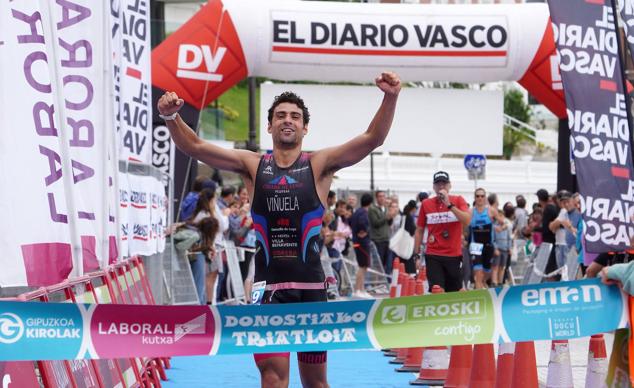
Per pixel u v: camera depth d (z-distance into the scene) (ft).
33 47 20.02
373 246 73.41
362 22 54.49
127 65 37.32
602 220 30.58
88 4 24.98
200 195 48.88
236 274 56.44
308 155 19.20
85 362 19.58
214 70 53.21
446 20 55.06
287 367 18.75
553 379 25.36
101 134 25.49
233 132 175.32
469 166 88.48
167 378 33.12
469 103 60.39
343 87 58.95
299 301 18.88
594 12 31.22
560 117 59.57
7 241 18.93
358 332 18.30
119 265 27.86
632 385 19.79
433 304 18.63
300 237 18.90
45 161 20.06
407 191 132.36
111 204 28.66
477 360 27.25
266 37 53.62
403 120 60.08
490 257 56.80
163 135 51.26
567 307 19.27
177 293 46.11
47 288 18.24
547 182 139.44
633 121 32.53
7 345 16.44
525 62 55.67
